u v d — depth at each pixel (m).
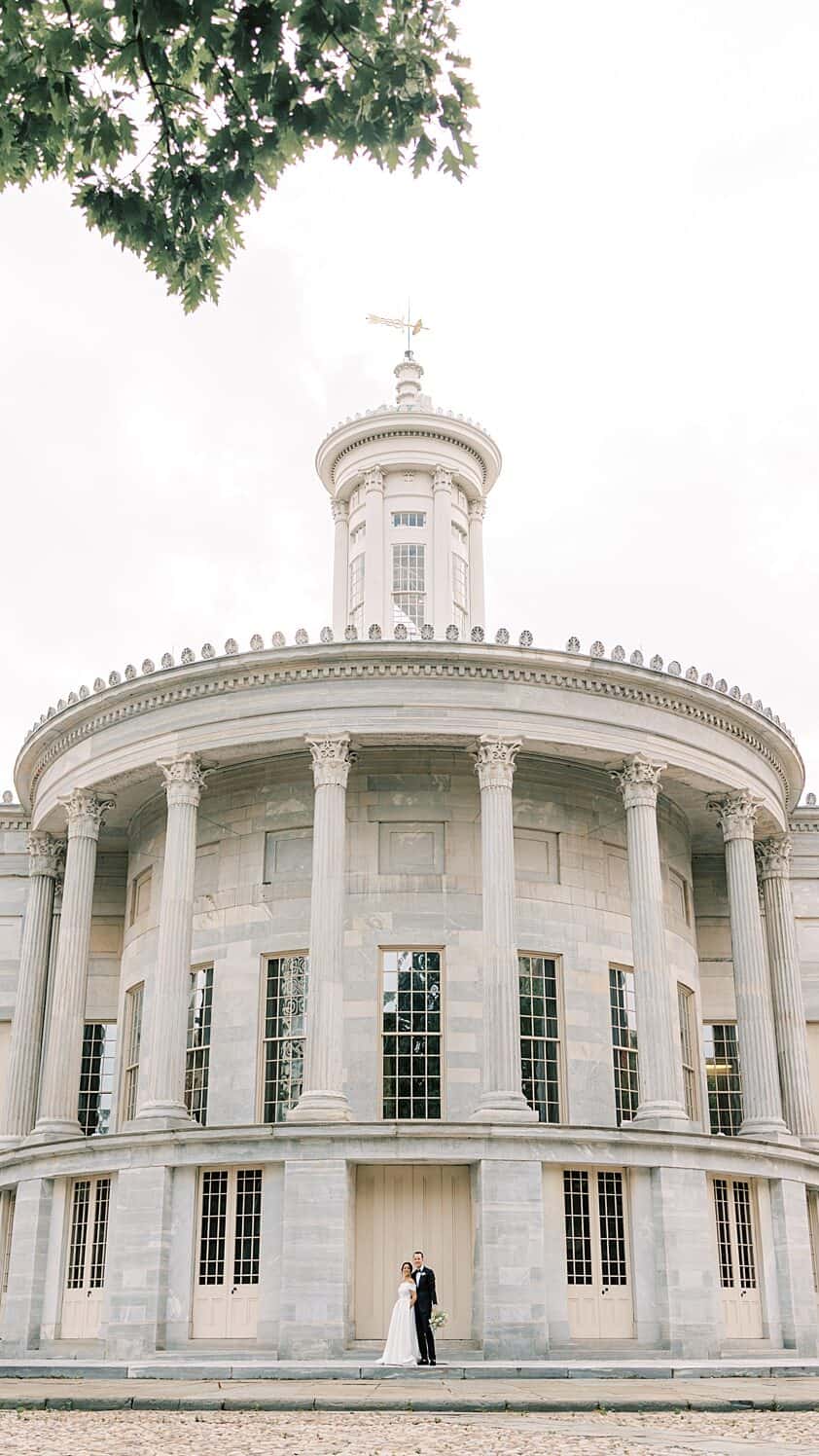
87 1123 43.62
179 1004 35.19
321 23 12.30
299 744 36.59
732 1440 16.38
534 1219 31.64
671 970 40.47
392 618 49.06
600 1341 32.03
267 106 12.84
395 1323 28.02
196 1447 15.50
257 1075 36.78
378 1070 35.91
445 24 12.92
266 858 38.62
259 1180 32.66
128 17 12.08
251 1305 31.75
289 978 37.41
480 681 36.66
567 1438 16.50
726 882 46.12
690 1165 33.69
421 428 50.59
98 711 39.72
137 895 42.53
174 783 37.22
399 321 55.00
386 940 36.94
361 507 50.94
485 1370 26.92
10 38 12.28
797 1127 40.72
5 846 48.19
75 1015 38.06
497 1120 32.28
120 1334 31.95
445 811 38.22
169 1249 32.44
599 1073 37.62
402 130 13.01
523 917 37.75
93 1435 17.17
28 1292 35.22
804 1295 35.69
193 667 37.31
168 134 13.33
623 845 40.56
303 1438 16.69
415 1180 33.28
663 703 38.53
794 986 42.31
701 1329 32.38
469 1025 36.44
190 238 13.73
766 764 42.03
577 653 36.91
